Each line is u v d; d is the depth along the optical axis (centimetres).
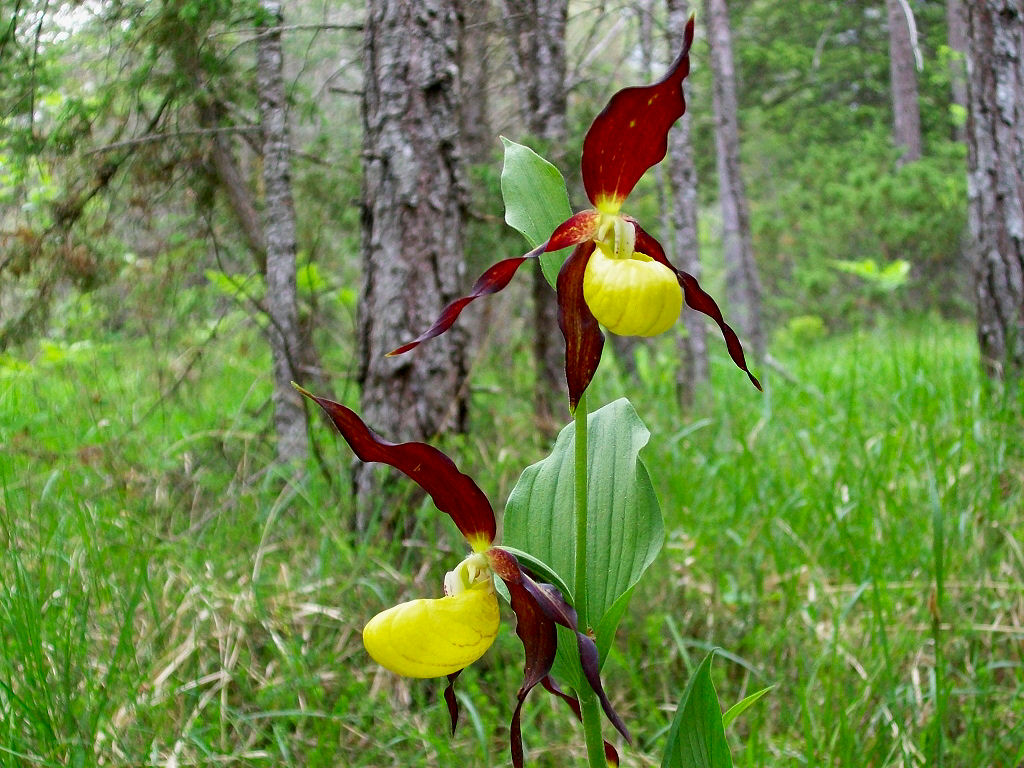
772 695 50
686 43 34
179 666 50
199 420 80
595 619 39
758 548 60
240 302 77
